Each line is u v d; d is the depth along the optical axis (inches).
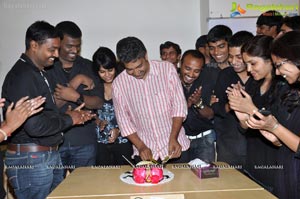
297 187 68.0
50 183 87.4
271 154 76.1
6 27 153.2
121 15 155.9
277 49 62.4
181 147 89.0
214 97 99.6
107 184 71.5
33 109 73.9
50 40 82.4
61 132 90.4
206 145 109.0
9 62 154.3
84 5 154.9
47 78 92.7
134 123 95.1
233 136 97.4
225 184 70.2
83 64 108.3
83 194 65.9
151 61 91.4
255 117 64.9
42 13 153.9
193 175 76.5
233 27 142.9
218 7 141.6
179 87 92.2
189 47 157.5
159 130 93.2
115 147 108.7
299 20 97.3
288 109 68.8
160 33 157.2
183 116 91.5
